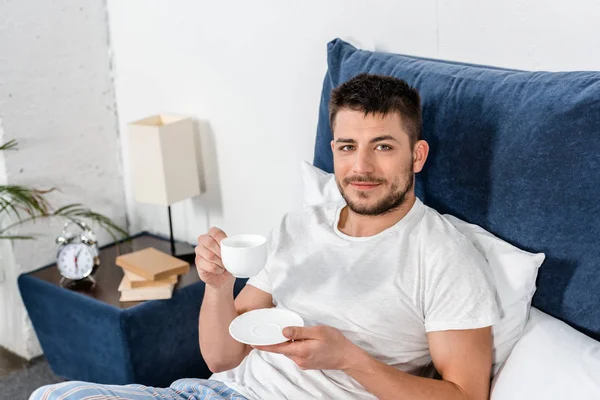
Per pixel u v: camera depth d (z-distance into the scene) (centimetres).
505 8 181
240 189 261
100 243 300
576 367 136
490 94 164
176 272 232
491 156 161
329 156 202
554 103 152
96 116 289
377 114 154
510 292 150
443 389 142
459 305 147
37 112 271
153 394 167
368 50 211
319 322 161
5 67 260
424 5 196
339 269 163
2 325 290
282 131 242
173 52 265
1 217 270
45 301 244
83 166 289
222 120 258
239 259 142
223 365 172
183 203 282
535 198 154
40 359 283
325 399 155
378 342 156
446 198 170
